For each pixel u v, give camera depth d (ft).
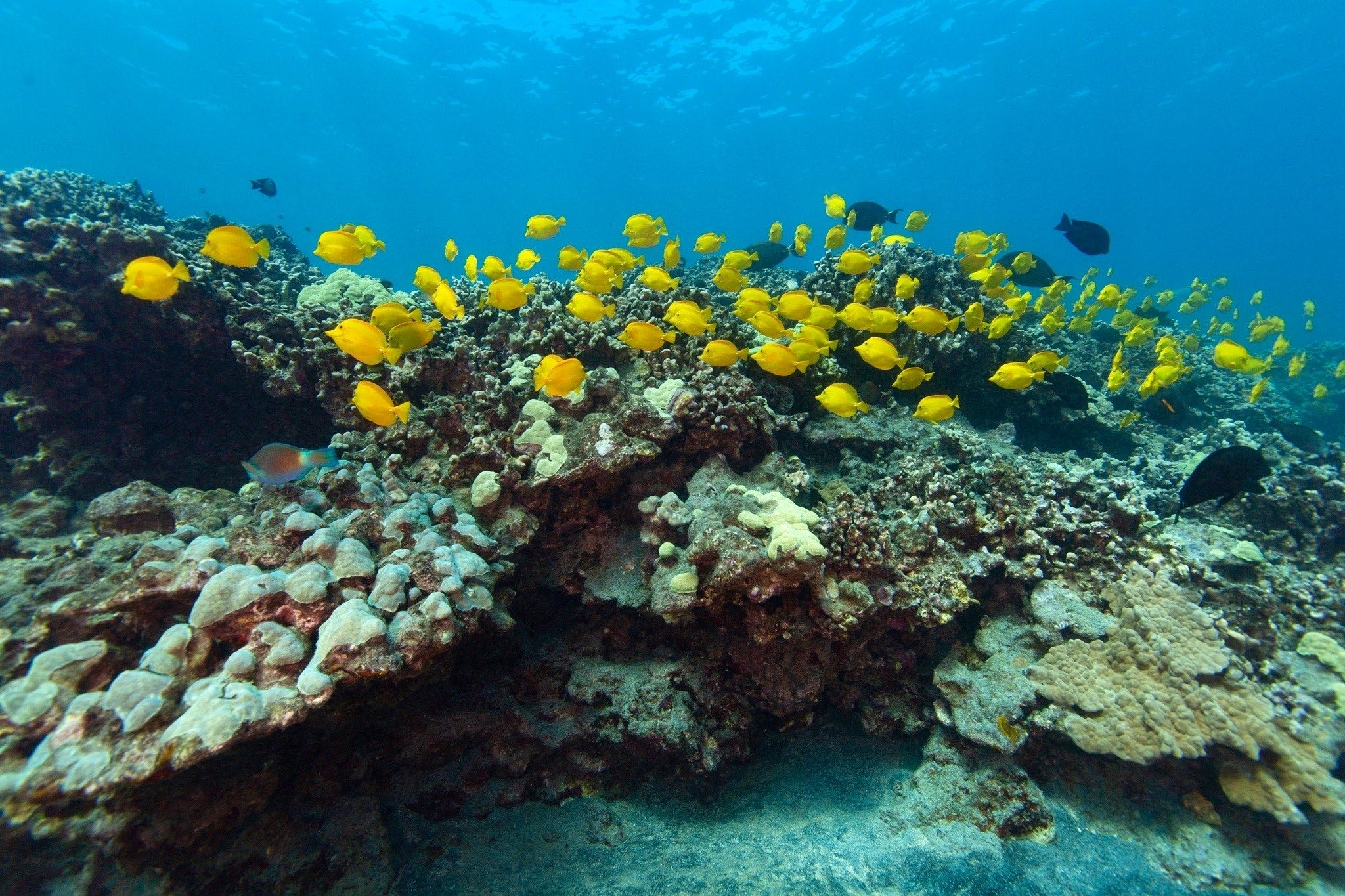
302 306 21.67
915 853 11.89
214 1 134.72
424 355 18.17
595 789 13.94
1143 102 189.78
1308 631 14.82
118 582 10.51
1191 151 245.45
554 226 23.80
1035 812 12.29
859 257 22.22
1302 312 209.46
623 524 16.25
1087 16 139.23
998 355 24.22
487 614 12.12
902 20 146.20
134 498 14.29
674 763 13.89
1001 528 16.22
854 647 14.28
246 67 161.89
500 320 20.81
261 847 10.68
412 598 10.70
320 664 9.22
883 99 188.75
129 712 8.26
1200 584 15.65
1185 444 27.89
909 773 13.93
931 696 14.85
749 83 181.57
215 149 216.54
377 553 12.01
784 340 21.09
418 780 12.91
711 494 15.43
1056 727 12.80
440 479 15.87
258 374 18.89
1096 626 14.10
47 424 18.44
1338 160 260.01
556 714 14.33
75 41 148.46
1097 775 12.85
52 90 173.78
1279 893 10.93
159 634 10.45
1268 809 11.26
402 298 24.06
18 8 135.95
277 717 8.61
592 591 15.12
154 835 9.27
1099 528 16.22
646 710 13.92
